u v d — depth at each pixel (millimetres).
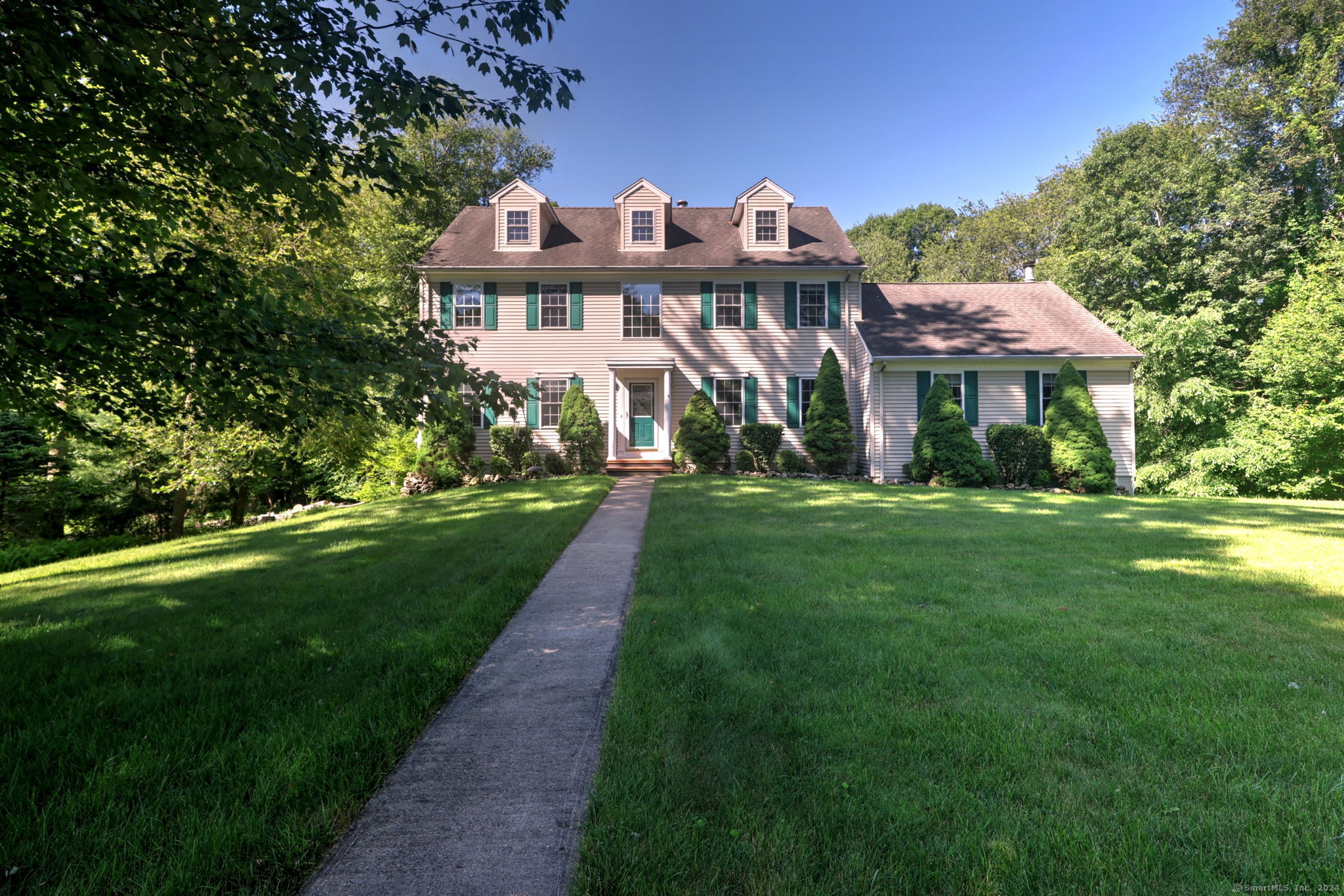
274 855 2148
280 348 4125
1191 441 20547
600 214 21828
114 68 3744
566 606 5367
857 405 19078
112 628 4809
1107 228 25297
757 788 2486
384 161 4559
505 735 3102
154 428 12852
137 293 3895
